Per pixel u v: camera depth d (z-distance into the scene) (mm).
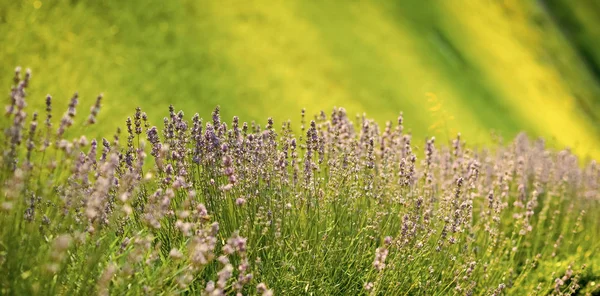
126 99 8812
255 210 3895
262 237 3807
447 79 15773
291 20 13227
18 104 2779
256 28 12227
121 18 10055
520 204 5512
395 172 5391
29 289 2705
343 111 5039
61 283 2920
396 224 4594
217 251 3607
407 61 15102
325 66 12734
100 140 7297
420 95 14031
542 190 6867
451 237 4355
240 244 2938
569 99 22500
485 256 5117
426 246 4324
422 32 17266
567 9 30578
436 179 6082
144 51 9906
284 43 12438
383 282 3963
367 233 4371
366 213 4492
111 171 2941
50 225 3100
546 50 25047
